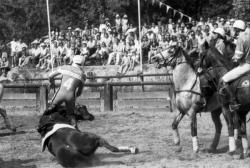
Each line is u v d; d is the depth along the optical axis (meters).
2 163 11.69
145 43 25.41
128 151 11.35
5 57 26.56
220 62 12.20
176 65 12.68
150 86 24.47
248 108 11.68
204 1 38.06
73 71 12.30
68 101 12.10
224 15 36.53
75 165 10.41
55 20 35.31
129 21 34.59
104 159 11.67
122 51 25.58
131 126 16.70
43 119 10.91
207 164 10.93
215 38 12.64
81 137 10.41
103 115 19.06
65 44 26.44
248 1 31.69
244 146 11.87
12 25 34.31
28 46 32.25
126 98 20.56
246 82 11.45
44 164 11.45
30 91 25.11
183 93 12.49
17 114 20.05
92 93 20.80
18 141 14.61
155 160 11.52
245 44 11.47
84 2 34.62
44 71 26.56
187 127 16.31
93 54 26.12
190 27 26.44
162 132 15.51
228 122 11.91
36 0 35.53
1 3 34.53
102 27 27.34
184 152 12.44
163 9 35.47
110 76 24.08
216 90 12.35
